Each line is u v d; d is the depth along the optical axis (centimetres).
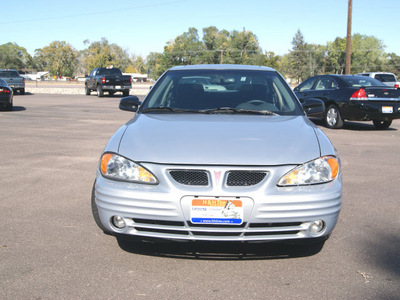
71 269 291
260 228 278
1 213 409
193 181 281
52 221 387
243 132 321
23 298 253
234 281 275
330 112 1132
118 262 302
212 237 278
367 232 367
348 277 281
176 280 276
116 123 1189
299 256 313
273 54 10762
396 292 261
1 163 637
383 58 10775
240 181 280
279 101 405
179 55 10425
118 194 284
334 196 285
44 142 838
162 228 280
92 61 12300
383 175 582
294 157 288
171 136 314
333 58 10988
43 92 3334
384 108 1040
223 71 451
